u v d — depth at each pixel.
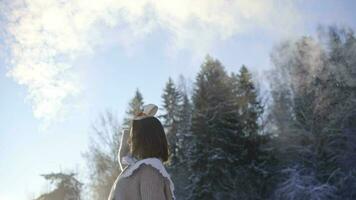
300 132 38.88
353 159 35.31
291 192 33.78
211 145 39.00
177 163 41.78
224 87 42.97
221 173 37.66
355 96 38.22
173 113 50.53
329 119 38.25
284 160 39.28
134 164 2.79
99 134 41.44
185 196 38.34
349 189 33.81
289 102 42.34
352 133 36.22
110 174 40.91
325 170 36.47
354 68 39.47
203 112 40.41
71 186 41.44
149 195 2.68
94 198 40.72
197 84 42.69
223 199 36.69
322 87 39.69
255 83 45.59
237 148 40.09
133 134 2.91
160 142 2.90
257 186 38.62
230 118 41.28
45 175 41.19
